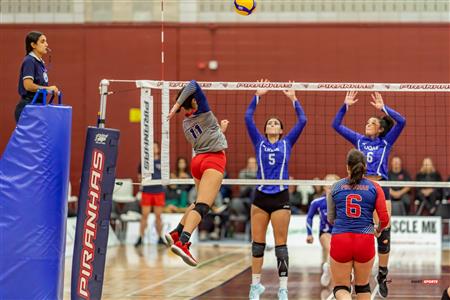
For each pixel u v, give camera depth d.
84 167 10.39
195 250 19.47
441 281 13.73
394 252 19.12
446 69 23.00
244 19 23.39
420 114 21.22
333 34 23.22
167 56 23.42
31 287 9.87
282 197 11.23
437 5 23.08
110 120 23.42
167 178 12.05
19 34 23.44
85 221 10.33
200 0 23.50
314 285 13.27
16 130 9.95
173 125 21.80
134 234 21.48
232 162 21.56
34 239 9.89
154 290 12.59
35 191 9.91
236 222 22.86
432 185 12.05
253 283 11.37
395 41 23.12
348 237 9.21
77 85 23.48
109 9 23.61
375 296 12.02
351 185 9.34
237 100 21.53
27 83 10.48
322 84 12.01
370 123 12.06
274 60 23.30
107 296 11.96
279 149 11.41
